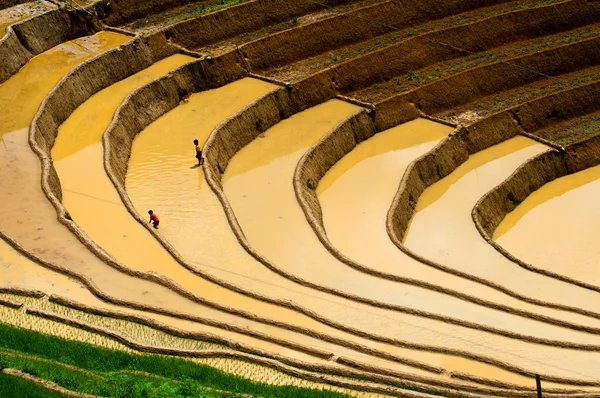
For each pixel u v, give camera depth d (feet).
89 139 193.67
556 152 228.43
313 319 137.28
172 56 237.04
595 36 264.52
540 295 170.71
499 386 122.31
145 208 174.81
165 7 252.42
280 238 171.22
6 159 173.99
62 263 144.05
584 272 189.06
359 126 225.56
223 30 248.11
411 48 252.83
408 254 174.19
